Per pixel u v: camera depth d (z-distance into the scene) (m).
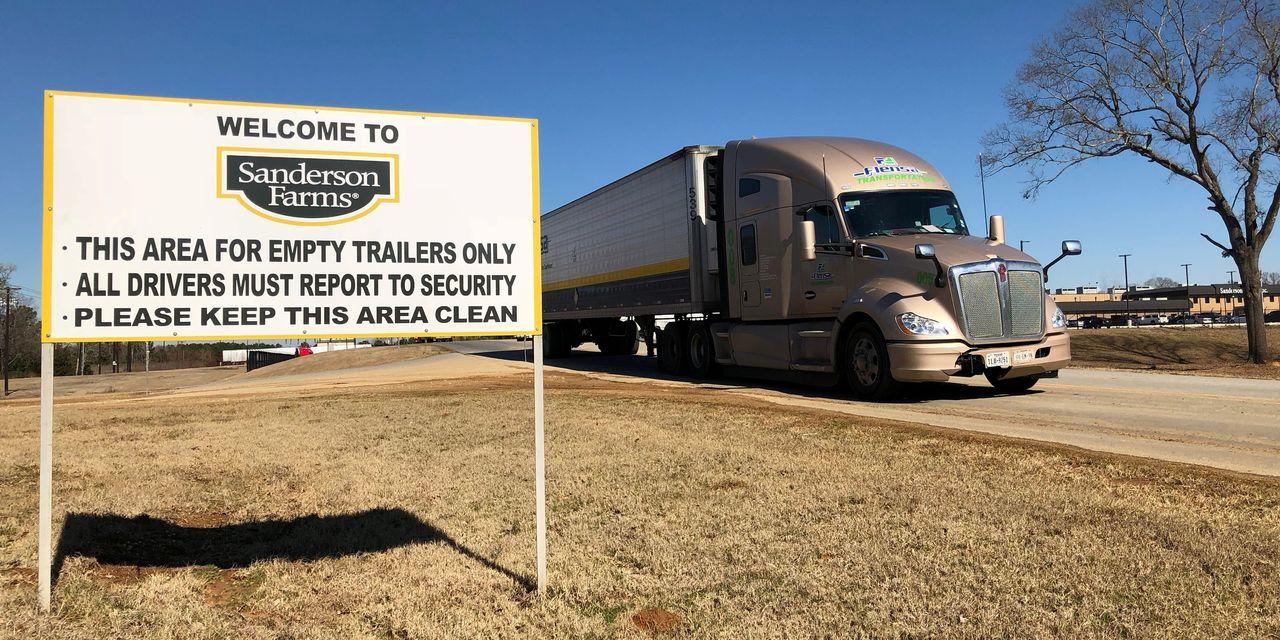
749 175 13.73
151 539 4.55
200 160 3.66
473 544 4.28
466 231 3.98
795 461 6.07
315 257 3.79
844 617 3.14
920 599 3.28
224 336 3.65
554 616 3.27
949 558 3.75
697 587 3.55
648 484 5.52
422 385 15.83
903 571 3.60
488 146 4.04
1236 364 19.19
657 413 9.27
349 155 3.86
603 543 4.22
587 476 5.85
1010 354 10.50
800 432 7.48
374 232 3.86
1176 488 4.89
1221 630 2.90
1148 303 109.62
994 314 10.40
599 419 8.92
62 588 3.66
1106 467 5.52
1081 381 13.65
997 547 3.88
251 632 3.14
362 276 3.84
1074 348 29.53
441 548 4.22
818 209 12.21
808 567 3.72
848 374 11.51
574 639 3.05
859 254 11.46
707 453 6.55
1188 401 10.38
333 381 19.23
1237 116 19.14
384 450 7.36
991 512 4.46
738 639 2.99
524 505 5.09
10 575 3.86
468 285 3.97
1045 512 4.43
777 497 4.99
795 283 12.65
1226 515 4.26
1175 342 32.06
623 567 3.86
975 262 10.38
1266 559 3.58
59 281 3.44
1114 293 145.12
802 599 3.35
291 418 10.07
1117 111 21.17
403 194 3.91
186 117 3.66
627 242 18.23
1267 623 2.95
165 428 9.26
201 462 6.90
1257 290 19.30
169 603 3.47
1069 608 3.13
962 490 4.97
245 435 8.54
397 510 5.08
